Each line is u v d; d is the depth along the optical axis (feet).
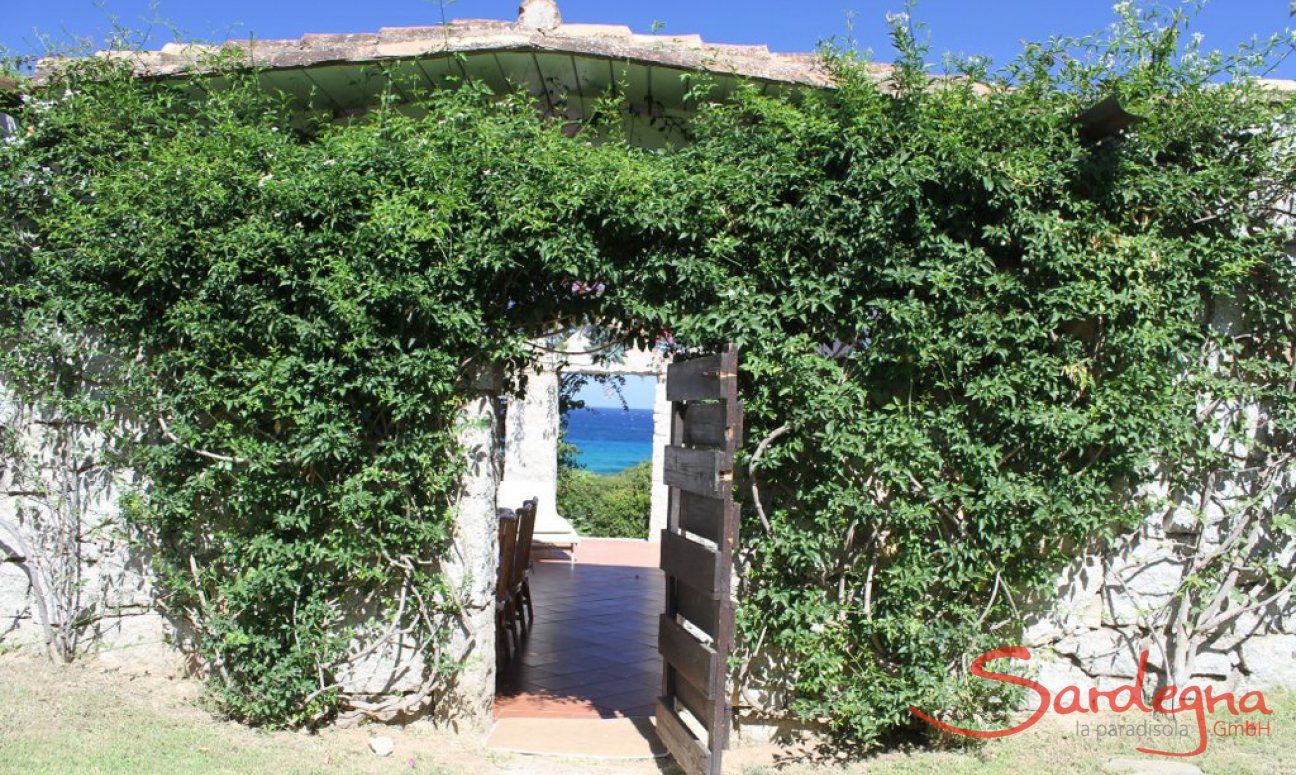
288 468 14.34
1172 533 15.60
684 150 14.66
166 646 15.76
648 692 18.07
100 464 15.65
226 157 14.21
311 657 14.51
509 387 15.67
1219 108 14.38
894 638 14.40
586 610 25.93
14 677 15.12
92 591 15.81
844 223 13.84
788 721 14.88
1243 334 15.43
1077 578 15.40
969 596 14.84
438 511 14.84
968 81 14.20
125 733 13.75
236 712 14.75
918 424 14.17
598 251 14.07
